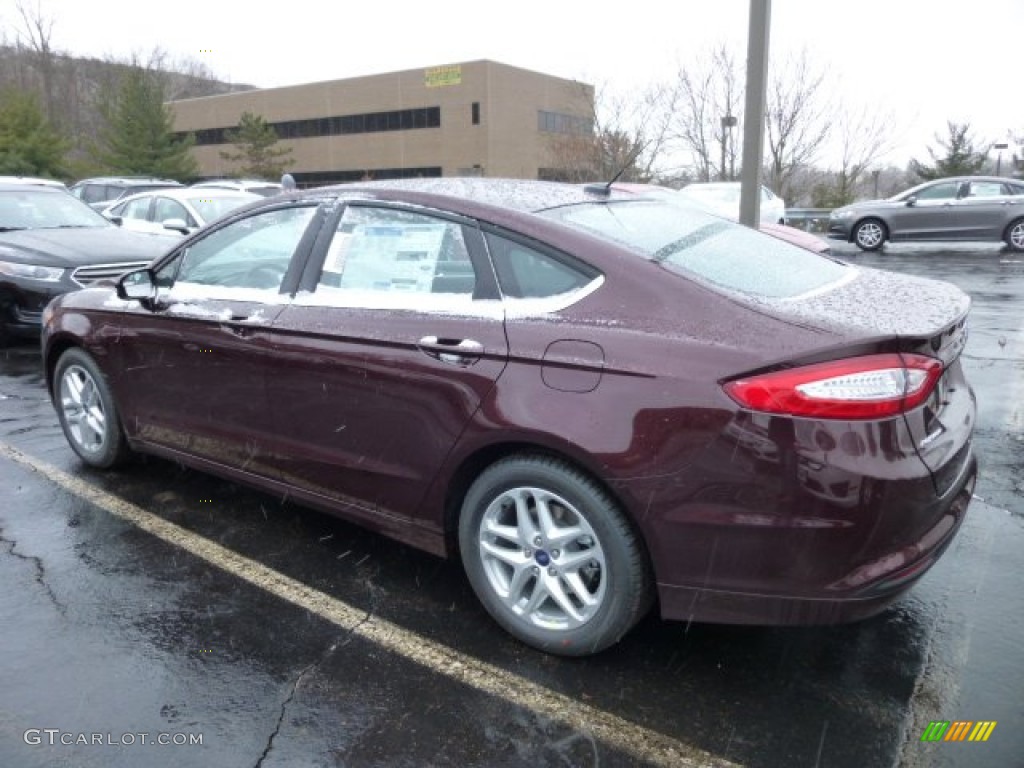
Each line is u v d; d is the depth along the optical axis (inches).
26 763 96.6
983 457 189.2
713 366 98.9
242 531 156.5
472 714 104.8
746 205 301.6
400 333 122.6
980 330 325.7
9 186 354.9
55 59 2087.8
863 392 94.6
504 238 118.8
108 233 332.2
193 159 1763.0
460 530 121.3
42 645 119.6
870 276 130.7
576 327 108.5
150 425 167.5
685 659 115.6
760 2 281.7
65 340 182.4
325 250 137.6
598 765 95.9
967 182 639.1
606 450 102.7
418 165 2326.5
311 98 2517.2
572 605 113.3
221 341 146.6
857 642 118.6
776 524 96.7
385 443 126.8
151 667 114.7
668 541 102.3
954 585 133.6
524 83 2237.9
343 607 130.1
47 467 188.1
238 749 99.3
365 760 97.3
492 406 112.1
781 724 102.0
